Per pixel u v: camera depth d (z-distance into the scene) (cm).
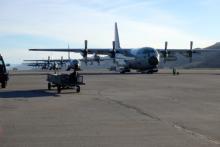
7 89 3111
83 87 3294
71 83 2780
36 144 1073
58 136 1189
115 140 1134
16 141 1112
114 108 1884
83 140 1131
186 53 7800
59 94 2658
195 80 4397
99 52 7081
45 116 1612
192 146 1056
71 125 1394
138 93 2734
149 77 5097
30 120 1504
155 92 2817
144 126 1379
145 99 2322
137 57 6425
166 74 6244
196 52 7738
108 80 4353
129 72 7112
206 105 2023
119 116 1620
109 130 1298
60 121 1484
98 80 4353
